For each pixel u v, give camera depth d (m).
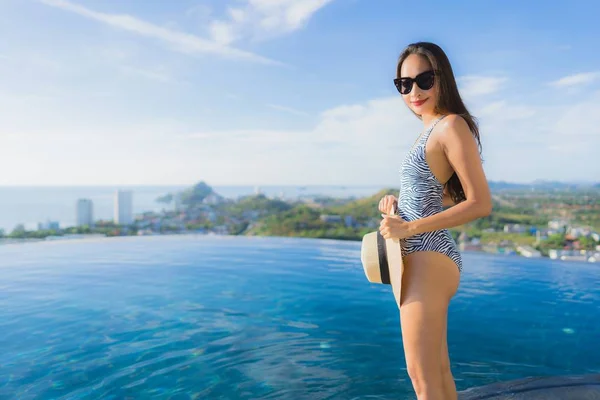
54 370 2.73
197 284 5.28
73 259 7.05
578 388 2.17
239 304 4.35
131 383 2.53
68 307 4.22
